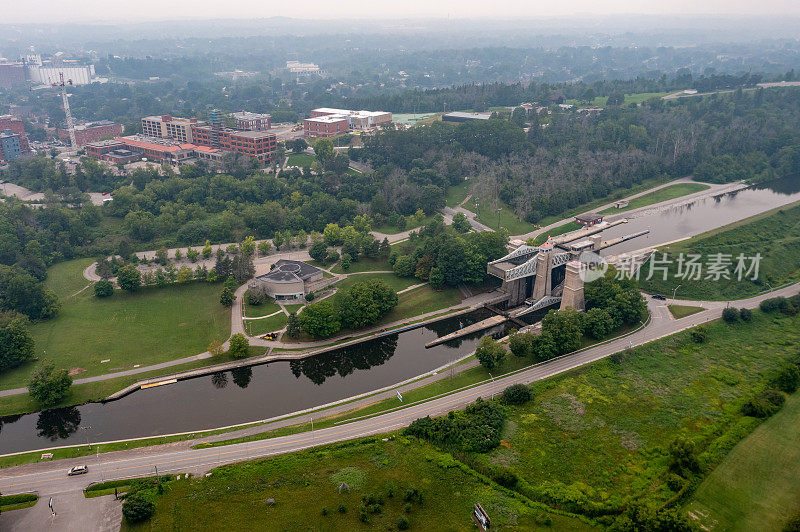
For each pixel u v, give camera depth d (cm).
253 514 14412
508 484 15350
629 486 15288
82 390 19988
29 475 15888
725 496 14888
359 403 19375
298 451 16800
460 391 19812
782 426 17400
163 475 15788
